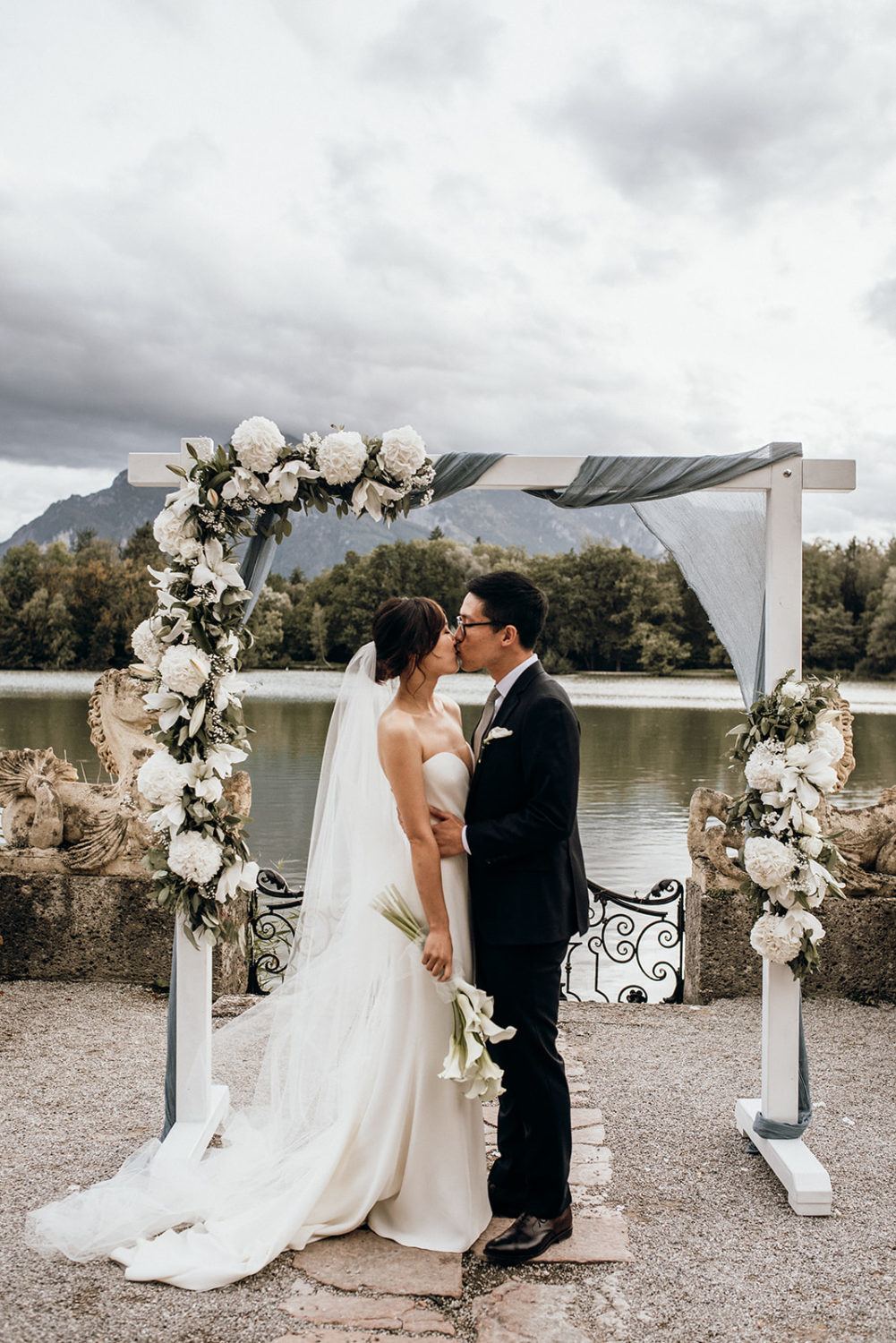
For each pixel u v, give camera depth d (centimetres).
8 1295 233
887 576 5788
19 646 5597
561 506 333
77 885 483
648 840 1166
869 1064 399
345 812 278
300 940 283
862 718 3797
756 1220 273
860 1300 235
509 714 264
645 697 4622
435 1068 259
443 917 254
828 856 309
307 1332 218
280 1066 284
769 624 324
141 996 468
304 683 4306
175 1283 237
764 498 342
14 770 497
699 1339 218
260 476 301
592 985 638
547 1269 247
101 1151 310
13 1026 424
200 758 296
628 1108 353
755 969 485
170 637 296
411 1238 257
